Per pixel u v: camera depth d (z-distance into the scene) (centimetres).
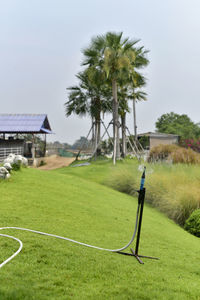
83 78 2452
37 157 2631
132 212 692
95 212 584
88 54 2030
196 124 5331
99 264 282
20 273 226
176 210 770
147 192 923
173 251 410
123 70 2005
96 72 2067
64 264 264
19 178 785
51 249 300
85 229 439
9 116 2539
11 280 208
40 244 309
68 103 2530
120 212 654
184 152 1582
